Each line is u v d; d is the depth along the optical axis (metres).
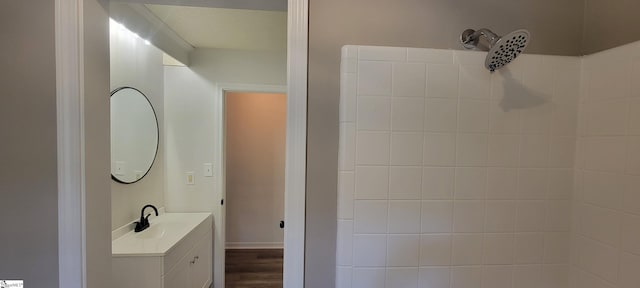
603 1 0.93
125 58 1.92
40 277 0.93
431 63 0.97
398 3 0.96
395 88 0.96
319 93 0.95
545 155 1.01
